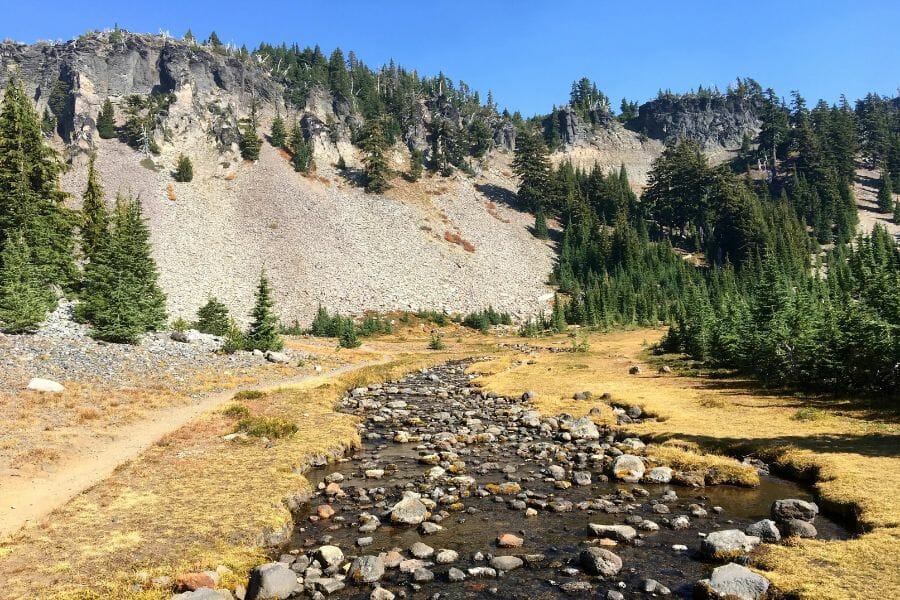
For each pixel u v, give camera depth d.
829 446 18.16
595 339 83.62
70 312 44.28
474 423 26.41
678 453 18.83
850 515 12.78
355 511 14.55
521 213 161.00
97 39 176.75
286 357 49.09
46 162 48.25
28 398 22.92
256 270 109.12
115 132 153.62
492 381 40.97
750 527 11.91
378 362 58.69
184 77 171.50
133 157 143.38
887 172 175.50
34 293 35.94
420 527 13.17
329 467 19.09
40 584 9.37
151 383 30.89
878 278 29.67
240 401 29.39
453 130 185.38
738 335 38.53
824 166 167.50
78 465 16.80
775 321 33.56
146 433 21.28
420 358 62.44
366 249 123.31
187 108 166.12
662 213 152.38
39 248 42.75
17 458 16.14
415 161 166.38
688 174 146.62
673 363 46.53
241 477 16.02
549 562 11.11
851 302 29.22
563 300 119.75
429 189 162.62
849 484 14.15
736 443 19.56
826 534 11.88
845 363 27.30
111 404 24.45
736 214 126.69
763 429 21.23
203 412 25.77
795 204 153.88
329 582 10.10
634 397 29.84
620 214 145.25
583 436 23.05
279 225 126.69
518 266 132.50
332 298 104.12
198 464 17.30
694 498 15.16
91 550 10.81
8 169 43.91
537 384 37.53
